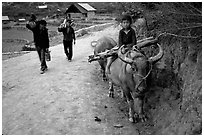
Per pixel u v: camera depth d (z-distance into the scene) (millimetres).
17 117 7574
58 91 9047
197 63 6844
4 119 7512
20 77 10852
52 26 52312
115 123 7238
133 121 7262
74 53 14773
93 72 11023
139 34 10414
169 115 6953
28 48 24469
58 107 7977
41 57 11016
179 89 7305
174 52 7973
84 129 6871
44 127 6988
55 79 10156
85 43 18781
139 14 10062
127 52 6594
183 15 7141
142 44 7340
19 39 36000
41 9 90000
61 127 6965
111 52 7559
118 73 7219
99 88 9445
